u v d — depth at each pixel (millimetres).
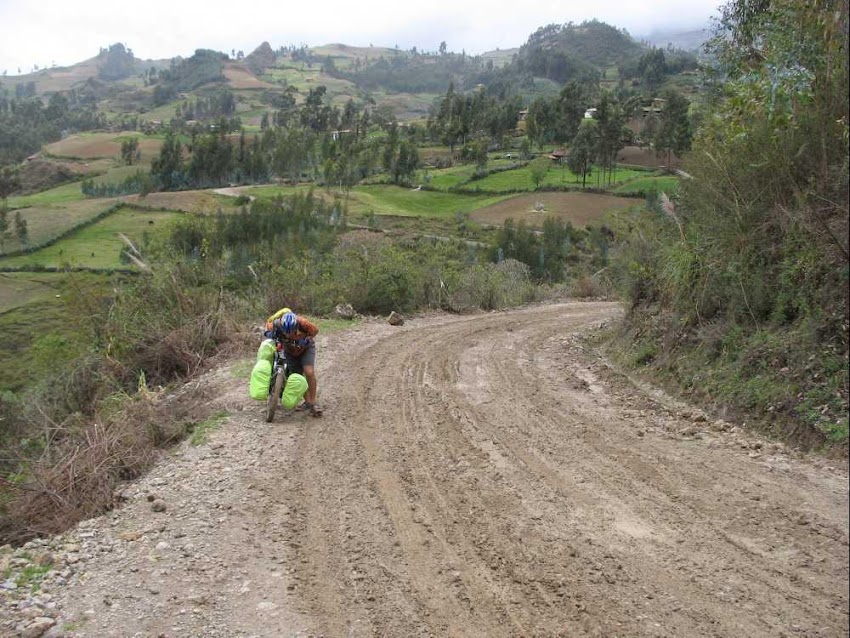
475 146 125875
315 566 4906
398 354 12430
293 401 8438
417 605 4371
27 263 66625
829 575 4453
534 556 4910
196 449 7469
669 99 104688
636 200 87938
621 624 4043
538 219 83125
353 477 6574
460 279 21750
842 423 6508
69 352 12523
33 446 8844
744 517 5332
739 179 9422
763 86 9320
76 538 5520
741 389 7918
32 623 4242
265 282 17234
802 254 8219
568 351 12609
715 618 4062
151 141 194875
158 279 13867
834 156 8211
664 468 6438
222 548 5199
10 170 160750
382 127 192125
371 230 79312
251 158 133750
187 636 4121
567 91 140250
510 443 7371
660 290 11648
